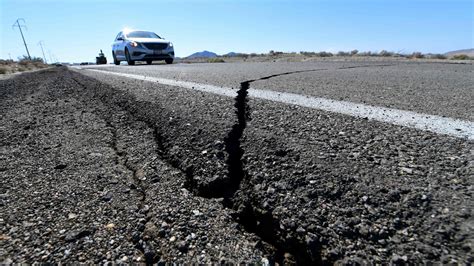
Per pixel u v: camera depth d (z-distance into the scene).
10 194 1.46
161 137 2.22
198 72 6.89
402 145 1.73
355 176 1.42
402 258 0.98
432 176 1.38
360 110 2.54
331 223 1.16
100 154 1.97
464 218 1.09
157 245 1.12
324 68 8.24
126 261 1.04
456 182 1.32
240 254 1.09
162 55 12.50
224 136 2.02
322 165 1.53
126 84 4.61
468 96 3.18
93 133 2.41
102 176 1.65
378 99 3.06
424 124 2.09
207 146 1.92
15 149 2.09
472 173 1.38
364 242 1.06
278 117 2.37
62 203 1.38
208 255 1.08
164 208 1.34
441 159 1.53
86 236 1.15
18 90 4.99
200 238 1.16
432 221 1.10
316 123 2.18
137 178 1.64
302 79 5.10
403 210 1.17
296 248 1.15
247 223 1.34
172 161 1.86
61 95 4.25
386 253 1.01
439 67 8.39
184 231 1.19
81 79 5.99
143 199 1.42
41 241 1.13
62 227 1.21
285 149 1.74
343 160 1.57
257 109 2.63
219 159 1.76
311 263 1.10
